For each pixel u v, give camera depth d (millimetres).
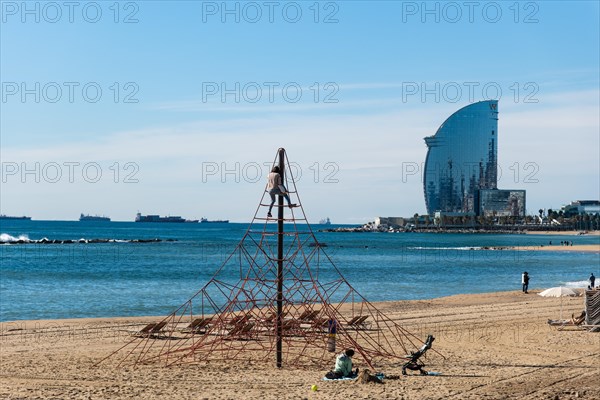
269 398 21719
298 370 27188
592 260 135250
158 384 23984
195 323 36156
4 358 29047
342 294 66875
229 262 120125
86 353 30562
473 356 29844
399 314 45688
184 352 30641
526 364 27906
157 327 35375
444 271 103938
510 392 22719
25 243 196250
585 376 25391
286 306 38688
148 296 63344
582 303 53375
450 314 45688
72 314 50906
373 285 78062
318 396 22031
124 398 21734
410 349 32156
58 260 125125
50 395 21969
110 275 90750
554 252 168625
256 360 29094
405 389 23156
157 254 146125
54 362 28203
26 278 84938
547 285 80312
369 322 40750
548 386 23672
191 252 154250
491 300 57312
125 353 30641
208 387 23531
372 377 24406
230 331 32438
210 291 68375
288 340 32125
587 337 35125
